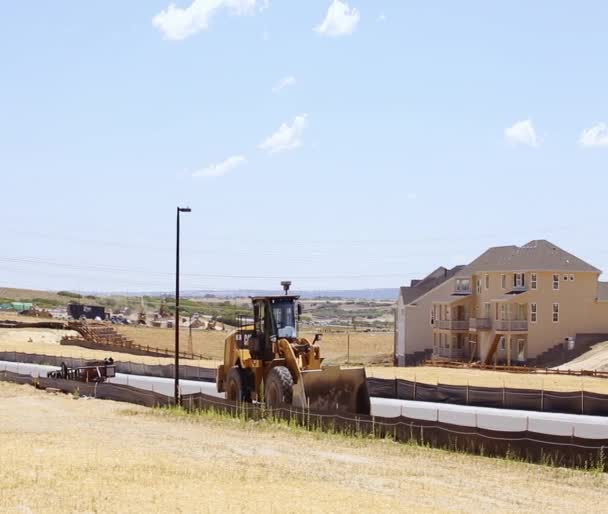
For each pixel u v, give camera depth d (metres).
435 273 93.25
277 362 30.73
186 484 17.48
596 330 74.12
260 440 25.30
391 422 25.55
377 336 122.56
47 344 86.00
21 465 18.94
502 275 76.44
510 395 38.25
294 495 16.88
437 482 19.19
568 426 31.70
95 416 32.19
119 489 16.53
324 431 27.14
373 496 17.22
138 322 130.12
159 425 29.05
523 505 17.06
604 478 20.12
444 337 84.06
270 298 31.48
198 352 95.81
